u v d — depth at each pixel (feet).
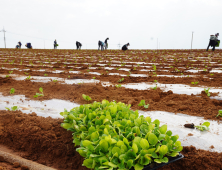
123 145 6.00
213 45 58.54
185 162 6.63
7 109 11.50
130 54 53.01
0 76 21.25
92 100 12.92
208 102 11.97
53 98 13.58
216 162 6.46
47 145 7.75
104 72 24.25
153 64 31.24
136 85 17.15
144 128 7.07
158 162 5.74
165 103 12.15
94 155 5.77
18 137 8.27
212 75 20.59
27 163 6.84
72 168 6.88
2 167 6.56
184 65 29.30
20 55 49.93
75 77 20.57
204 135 8.23
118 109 8.75
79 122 7.94
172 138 6.82
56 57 44.96
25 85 17.12
